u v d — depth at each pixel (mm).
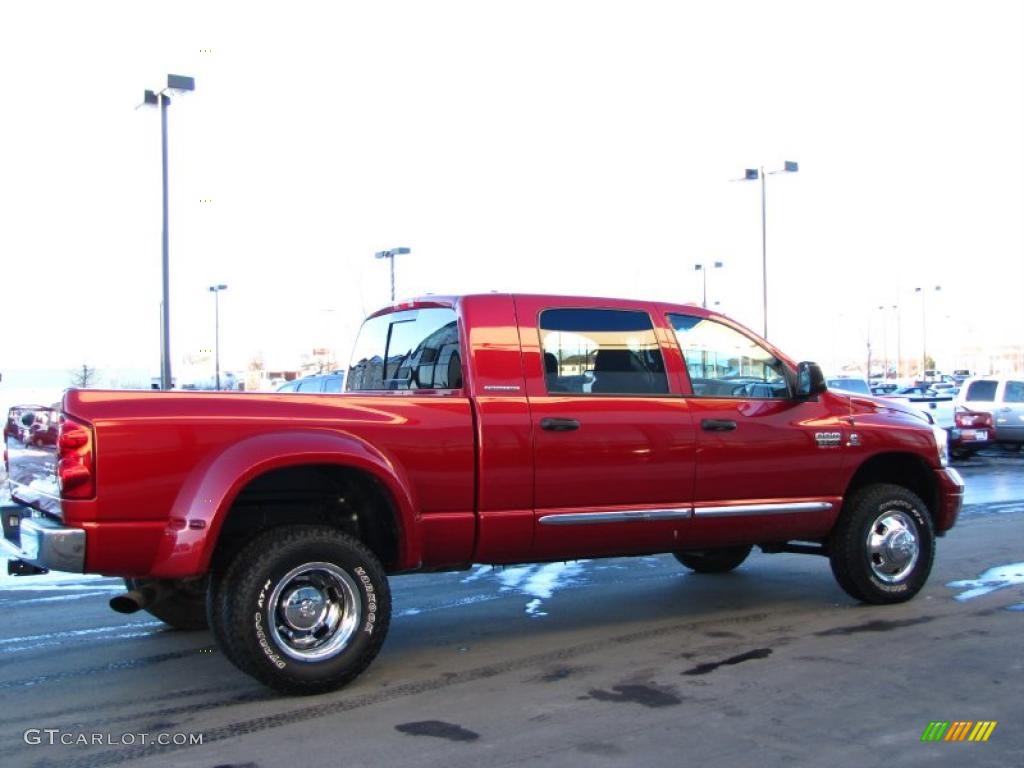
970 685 5488
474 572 9211
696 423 6629
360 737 4812
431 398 5828
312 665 5363
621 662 6082
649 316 6684
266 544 5309
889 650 6227
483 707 5238
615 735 4789
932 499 7875
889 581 7434
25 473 5656
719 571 9086
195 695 5516
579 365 6355
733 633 6766
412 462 5699
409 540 5641
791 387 7215
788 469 7000
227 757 4578
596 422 6258
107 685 5727
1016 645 6320
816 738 4711
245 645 5230
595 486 6254
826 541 7523
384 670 5945
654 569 9312
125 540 4973
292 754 4605
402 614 7488
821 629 6824
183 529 5020
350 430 5516
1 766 4496
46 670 6043
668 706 5207
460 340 6094
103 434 4945
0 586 8750
